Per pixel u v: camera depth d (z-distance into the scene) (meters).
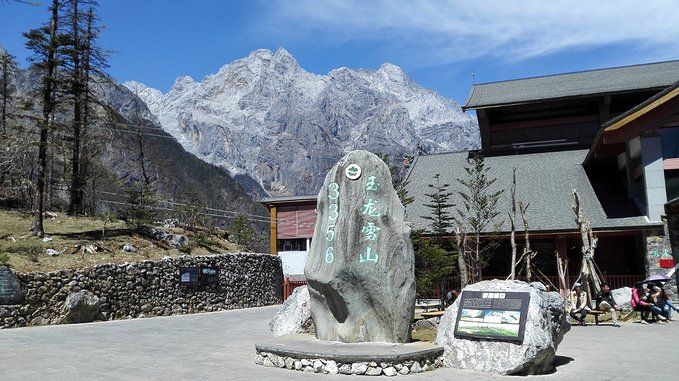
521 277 25.98
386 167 12.21
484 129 33.69
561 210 26.08
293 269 37.53
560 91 33.22
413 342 11.46
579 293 19.16
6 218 27.95
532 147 33.22
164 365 10.73
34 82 28.64
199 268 26.34
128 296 22.67
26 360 11.20
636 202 25.47
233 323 20.27
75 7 30.31
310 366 10.12
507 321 10.29
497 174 30.39
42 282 19.69
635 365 10.86
